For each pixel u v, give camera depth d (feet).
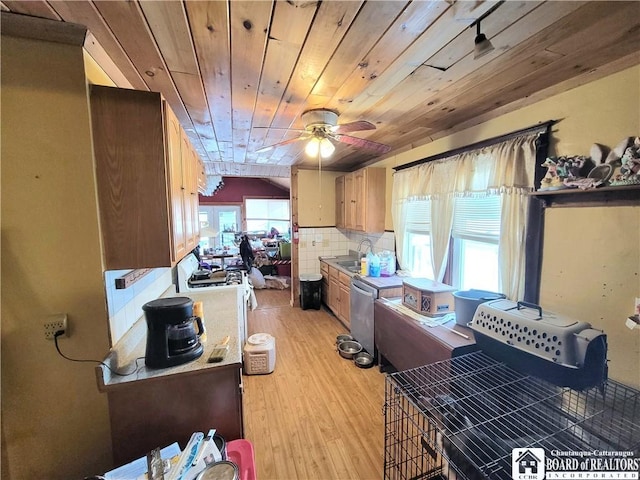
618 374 4.73
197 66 4.90
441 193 8.55
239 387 4.73
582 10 3.42
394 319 8.05
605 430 4.15
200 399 4.60
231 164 15.07
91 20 3.67
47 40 3.77
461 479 3.87
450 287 7.84
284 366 9.52
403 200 10.69
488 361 5.55
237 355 4.94
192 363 4.64
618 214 4.70
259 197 30.17
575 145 5.29
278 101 6.45
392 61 4.71
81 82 3.93
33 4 3.34
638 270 4.48
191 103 6.59
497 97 6.20
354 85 5.60
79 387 4.22
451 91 5.89
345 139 7.86
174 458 3.63
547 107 5.78
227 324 6.60
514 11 3.48
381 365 9.13
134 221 4.33
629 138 4.41
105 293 4.25
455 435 3.97
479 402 4.75
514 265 6.31
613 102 4.71
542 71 5.04
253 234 29.68
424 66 4.88
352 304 11.16
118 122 4.16
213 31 3.93
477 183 7.33
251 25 3.80
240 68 4.97
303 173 15.53
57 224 4.02
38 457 4.19
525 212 6.12
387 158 12.14
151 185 4.36
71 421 4.24
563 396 4.69
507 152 6.39
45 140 3.90
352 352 9.98
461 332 6.55
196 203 8.22
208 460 3.56
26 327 4.02
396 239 11.27
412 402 4.68
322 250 16.26
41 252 4.00
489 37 4.00
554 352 4.03
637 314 4.50
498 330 4.84
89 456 4.32
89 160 4.05
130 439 4.43
